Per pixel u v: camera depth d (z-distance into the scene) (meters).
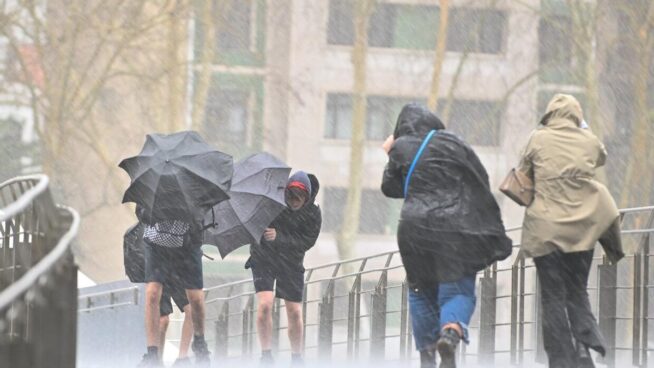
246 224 38.03
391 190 27.05
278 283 38.06
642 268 33.22
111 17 134.50
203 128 158.00
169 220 35.41
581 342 28.05
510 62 157.62
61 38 136.00
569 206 27.61
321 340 48.88
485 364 38.12
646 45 138.25
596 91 138.25
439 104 163.38
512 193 28.02
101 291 49.38
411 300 26.94
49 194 26.27
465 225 26.03
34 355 25.25
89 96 140.00
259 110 161.88
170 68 135.38
